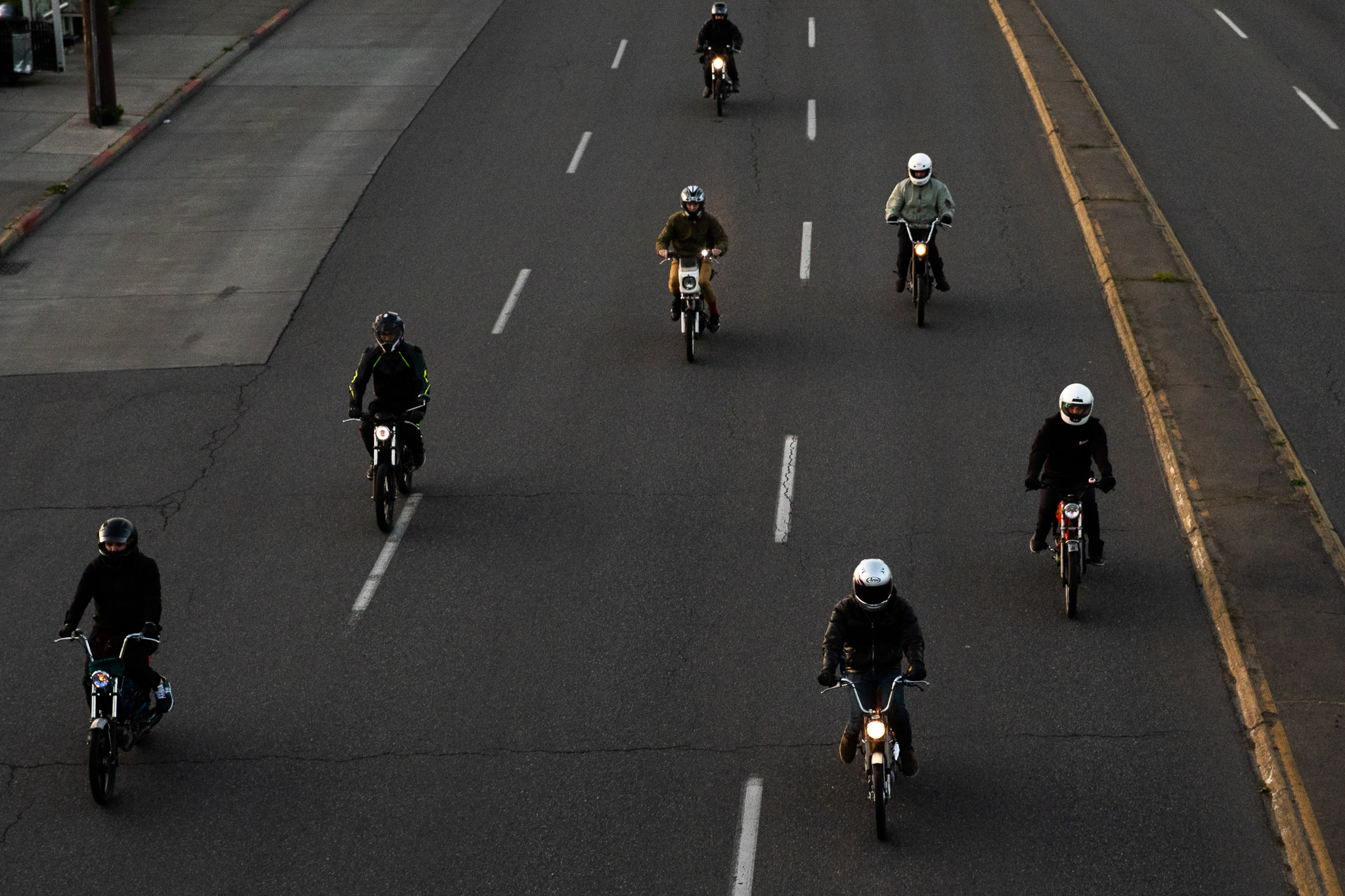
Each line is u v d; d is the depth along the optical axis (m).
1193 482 14.38
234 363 18.34
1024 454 15.45
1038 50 30.88
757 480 15.03
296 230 22.73
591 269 21.03
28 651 12.36
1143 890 9.23
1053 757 10.59
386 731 11.09
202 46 33.12
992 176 24.19
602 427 16.31
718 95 27.39
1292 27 33.34
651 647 12.16
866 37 32.31
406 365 14.07
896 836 9.78
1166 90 28.56
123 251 22.12
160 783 10.53
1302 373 17.12
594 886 9.38
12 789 10.52
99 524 14.54
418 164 25.58
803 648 12.09
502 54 32.22
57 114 28.33
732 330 19.00
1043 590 12.85
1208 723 10.96
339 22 35.62
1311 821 9.62
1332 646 11.59
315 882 9.49
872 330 18.83
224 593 13.15
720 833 9.86
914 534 13.89
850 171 24.56
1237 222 22.02
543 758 10.72
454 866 9.60
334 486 15.25
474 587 13.15
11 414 17.02
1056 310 19.25
